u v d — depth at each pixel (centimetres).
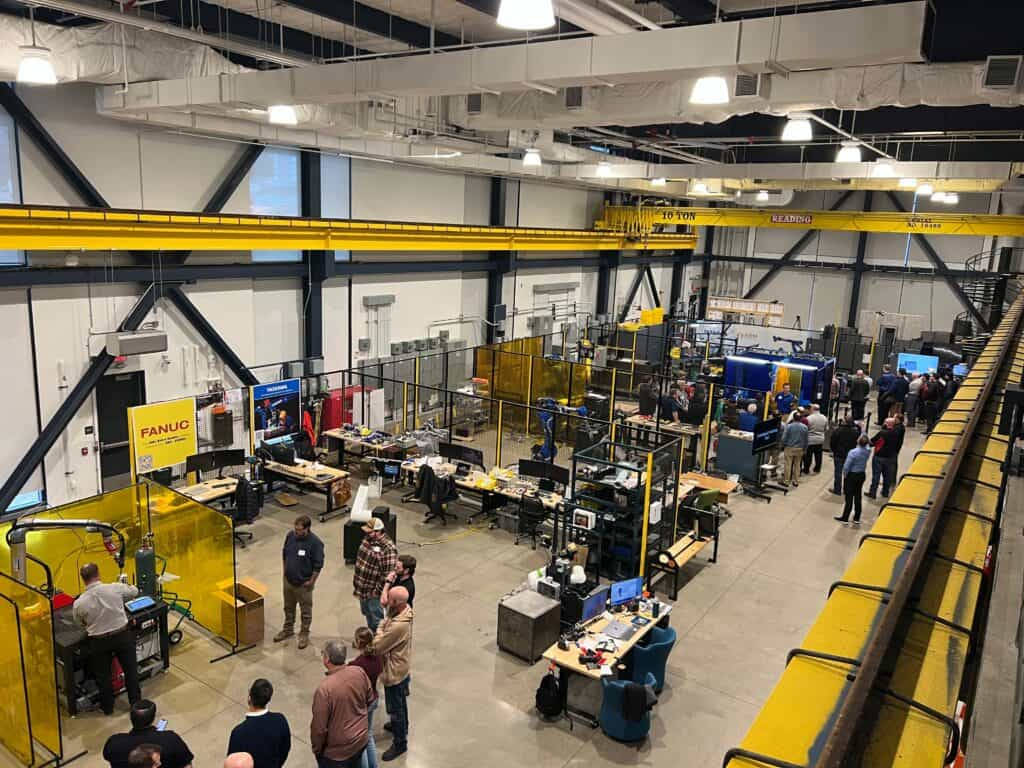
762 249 3100
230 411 1301
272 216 1345
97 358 1178
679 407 1641
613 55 565
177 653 818
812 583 1038
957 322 2091
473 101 890
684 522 1101
